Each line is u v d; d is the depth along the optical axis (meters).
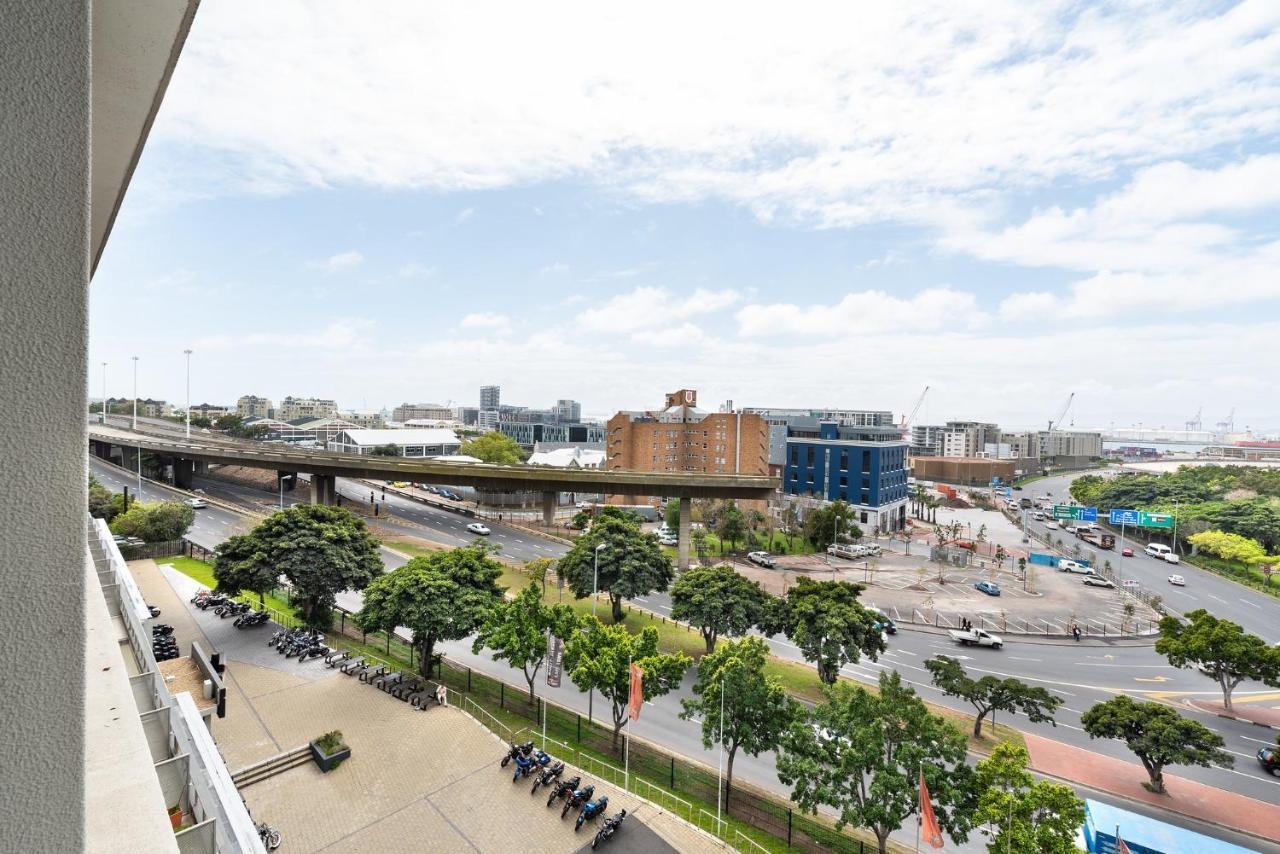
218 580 33.38
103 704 3.89
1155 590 64.62
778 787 25.66
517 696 31.09
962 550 74.25
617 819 19.58
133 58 3.22
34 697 1.51
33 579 1.50
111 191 4.82
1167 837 21.12
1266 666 33.47
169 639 29.14
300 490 83.50
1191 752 25.86
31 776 1.52
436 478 66.38
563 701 31.45
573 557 44.34
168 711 5.29
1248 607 59.59
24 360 1.46
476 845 18.84
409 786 21.38
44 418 1.49
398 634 37.94
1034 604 57.06
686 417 99.25
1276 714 35.91
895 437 100.94
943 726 21.05
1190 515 85.31
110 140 4.05
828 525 75.75
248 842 4.59
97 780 3.26
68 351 1.53
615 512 48.06
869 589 60.06
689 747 28.30
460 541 62.66
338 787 21.09
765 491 65.06
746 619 37.16
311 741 22.81
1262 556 69.25
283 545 33.53
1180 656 35.94
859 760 20.23
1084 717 28.61
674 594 39.75
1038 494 157.50
